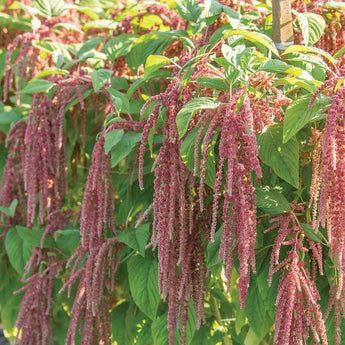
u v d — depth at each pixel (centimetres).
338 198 229
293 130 235
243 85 238
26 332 291
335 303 248
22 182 317
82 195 316
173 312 252
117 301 314
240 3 279
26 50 296
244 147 231
